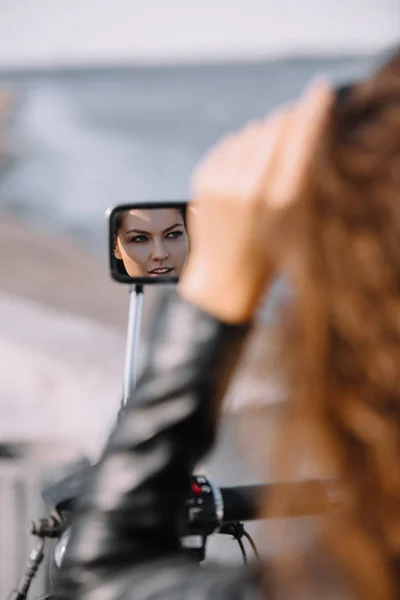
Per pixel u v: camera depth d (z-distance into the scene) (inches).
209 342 43.8
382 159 38.1
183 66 1093.1
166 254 80.1
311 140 40.2
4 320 701.9
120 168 1021.2
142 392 45.3
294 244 38.9
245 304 42.0
